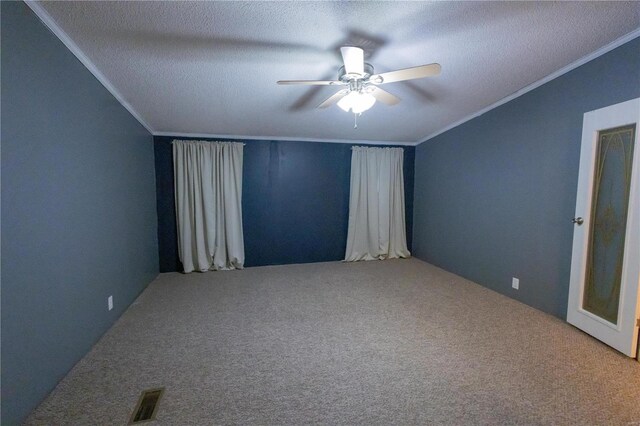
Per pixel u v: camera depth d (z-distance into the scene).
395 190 4.86
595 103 2.21
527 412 1.50
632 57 1.95
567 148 2.45
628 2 1.57
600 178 2.17
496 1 1.55
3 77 1.31
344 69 1.94
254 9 1.56
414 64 2.23
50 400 1.58
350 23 1.70
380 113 3.44
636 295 1.92
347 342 2.21
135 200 3.17
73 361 1.88
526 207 2.88
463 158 3.80
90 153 2.14
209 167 4.10
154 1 1.49
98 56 2.03
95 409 1.52
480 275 3.55
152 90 2.62
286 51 2.00
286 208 4.56
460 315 2.67
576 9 1.63
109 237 2.46
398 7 1.57
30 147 1.49
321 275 3.98
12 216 1.36
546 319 2.56
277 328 2.44
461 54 2.12
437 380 1.76
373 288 3.44
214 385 1.72
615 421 1.44
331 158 4.70
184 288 3.46
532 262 2.83
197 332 2.37
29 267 1.48
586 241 2.27
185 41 1.87
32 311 1.50
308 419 1.47
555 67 2.39
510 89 2.85
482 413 1.50
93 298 2.16
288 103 3.01
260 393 1.65
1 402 1.30
